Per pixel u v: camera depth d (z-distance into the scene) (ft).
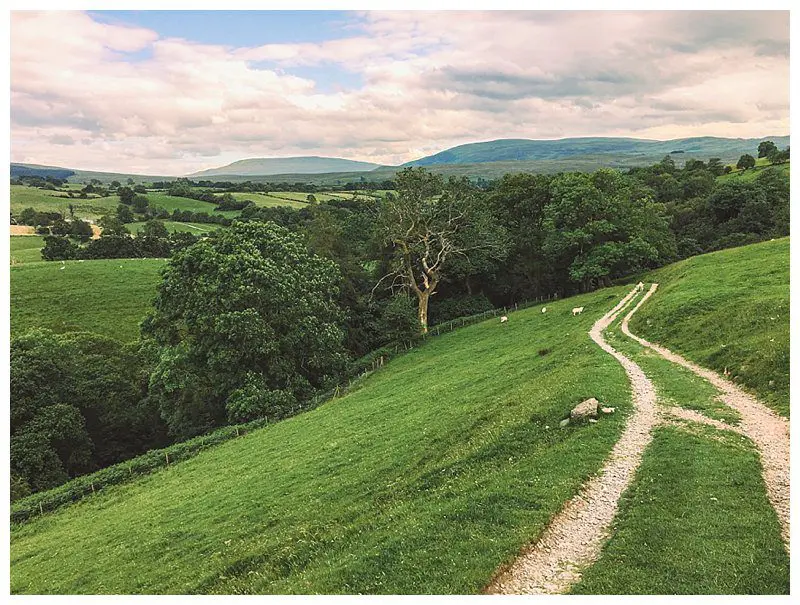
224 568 67.00
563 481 64.64
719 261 200.54
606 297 219.00
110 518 110.11
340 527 68.59
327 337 203.62
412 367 195.72
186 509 98.78
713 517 53.01
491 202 317.83
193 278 187.73
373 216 302.45
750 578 43.45
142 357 228.02
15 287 311.06
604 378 103.60
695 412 84.58
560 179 293.84
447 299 302.45
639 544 50.39
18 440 161.38
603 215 263.49
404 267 279.49
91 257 415.03
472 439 89.40
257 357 182.50
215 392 179.22
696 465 64.69
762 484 58.85
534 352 154.81
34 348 186.70
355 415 136.05
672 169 554.46
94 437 194.70
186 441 165.27
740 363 102.27
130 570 78.13
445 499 67.77
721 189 351.25
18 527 121.60
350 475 91.25
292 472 101.30
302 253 223.92
